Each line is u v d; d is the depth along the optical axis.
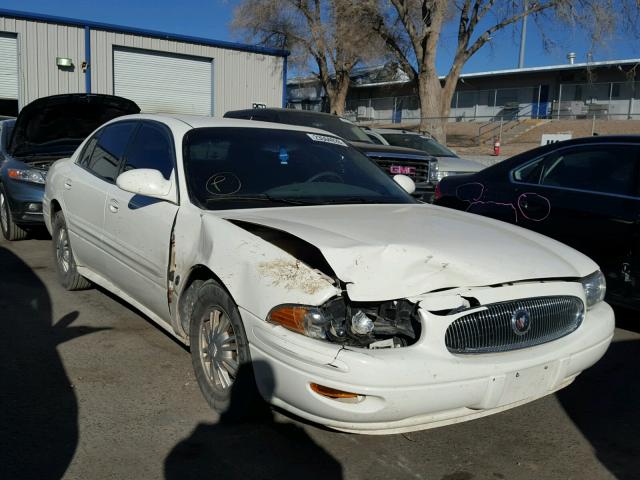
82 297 5.57
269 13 35.25
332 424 2.76
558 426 3.53
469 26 24.38
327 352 2.68
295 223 3.38
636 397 3.95
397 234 3.28
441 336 2.76
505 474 3.01
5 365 4.04
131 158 4.62
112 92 20.31
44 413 3.42
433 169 10.11
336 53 35.41
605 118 31.31
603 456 3.22
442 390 2.71
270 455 3.08
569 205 5.39
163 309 3.93
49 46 18.83
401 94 45.19
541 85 38.91
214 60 22.34
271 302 2.90
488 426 3.50
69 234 5.37
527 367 2.92
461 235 3.41
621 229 4.98
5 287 5.85
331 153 4.66
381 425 2.71
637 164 5.14
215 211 3.66
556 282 3.20
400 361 2.66
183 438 3.20
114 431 3.25
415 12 24.88
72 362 4.12
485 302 2.88
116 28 19.92
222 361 3.37
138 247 4.12
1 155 8.48
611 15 21.41
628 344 4.97
